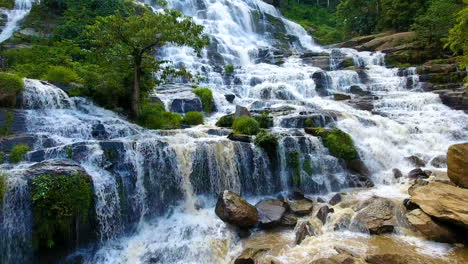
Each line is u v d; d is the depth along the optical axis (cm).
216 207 859
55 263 673
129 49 1116
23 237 643
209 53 2409
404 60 2259
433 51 2219
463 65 1254
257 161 1034
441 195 812
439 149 1334
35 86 1091
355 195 999
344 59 2338
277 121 1313
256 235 785
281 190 1053
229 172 991
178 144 948
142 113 1225
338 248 691
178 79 1872
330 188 1069
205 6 3272
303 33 3847
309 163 1080
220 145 992
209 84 1944
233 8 3366
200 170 957
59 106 1126
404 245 709
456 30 1195
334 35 3775
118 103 1241
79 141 884
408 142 1374
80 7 2061
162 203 887
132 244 762
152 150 901
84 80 1231
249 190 1016
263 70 2186
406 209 855
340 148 1145
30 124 979
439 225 736
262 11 3925
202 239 768
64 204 670
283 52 2719
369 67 2214
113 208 780
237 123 1191
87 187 718
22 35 1772
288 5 4591
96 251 727
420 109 1691
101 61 1220
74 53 1581
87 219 720
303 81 1962
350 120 1387
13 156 798
